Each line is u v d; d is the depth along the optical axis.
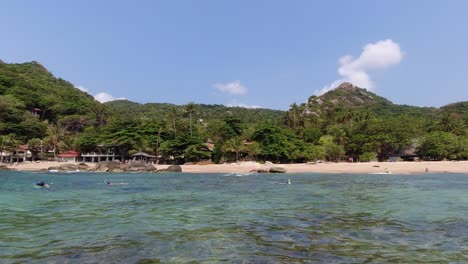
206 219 15.22
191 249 10.15
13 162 108.56
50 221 14.75
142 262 8.91
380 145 107.69
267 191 28.55
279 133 106.94
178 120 128.25
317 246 10.45
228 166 81.62
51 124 147.38
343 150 109.12
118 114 180.38
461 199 22.39
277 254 9.59
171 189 30.66
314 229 12.97
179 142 101.44
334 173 61.16
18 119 126.75
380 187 32.06
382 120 117.88
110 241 11.15
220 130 120.25
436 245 10.64
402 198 23.00
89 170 74.81
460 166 71.12
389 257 9.33
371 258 9.23
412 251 9.94
